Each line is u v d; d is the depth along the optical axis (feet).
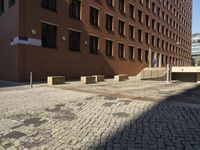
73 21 75.61
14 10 61.93
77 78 77.30
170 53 175.32
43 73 65.26
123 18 104.42
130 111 23.27
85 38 80.94
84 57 80.53
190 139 15.43
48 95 34.99
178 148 13.97
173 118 20.44
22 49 59.88
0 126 19.02
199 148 13.96
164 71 97.76
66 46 73.00
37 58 63.52
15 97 33.19
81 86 49.75
